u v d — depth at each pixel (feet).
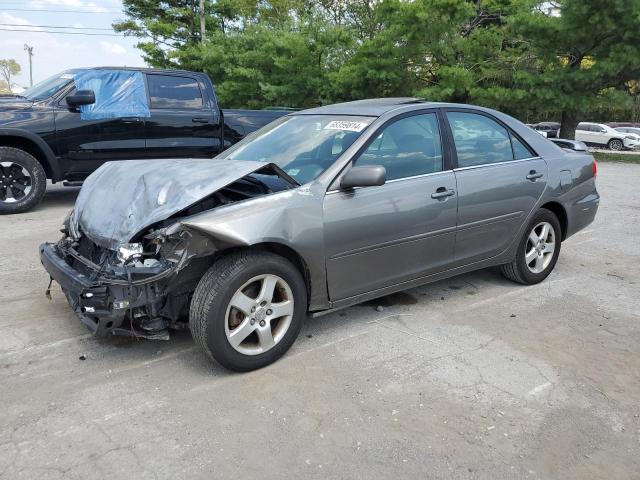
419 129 14.07
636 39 59.16
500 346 12.85
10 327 13.35
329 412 10.03
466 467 8.64
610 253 21.39
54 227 23.26
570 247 22.29
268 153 14.16
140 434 9.29
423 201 13.48
